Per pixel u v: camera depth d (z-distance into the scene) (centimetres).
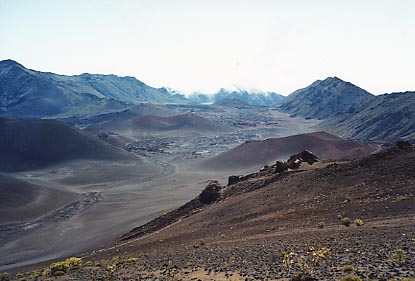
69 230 9269
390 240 2433
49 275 3238
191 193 13062
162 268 2722
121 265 3198
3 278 3488
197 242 3966
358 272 1814
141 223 8812
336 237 2803
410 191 3806
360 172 5041
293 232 3419
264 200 5494
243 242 3422
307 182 5553
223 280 2069
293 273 1988
